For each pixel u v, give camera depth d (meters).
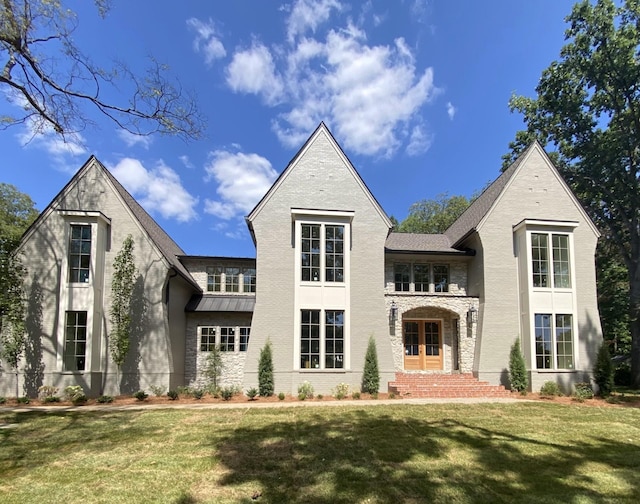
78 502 5.66
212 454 7.86
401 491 6.07
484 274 17.67
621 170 23.27
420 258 19.12
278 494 5.95
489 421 10.77
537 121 26.03
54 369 15.05
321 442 8.69
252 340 15.99
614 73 22.53
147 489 6.13
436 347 19.12
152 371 15.66
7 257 15.07
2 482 6.45
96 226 15.86
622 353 28.70
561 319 17.31
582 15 22.41
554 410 12.43
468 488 6.20
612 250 26.78
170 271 16.48
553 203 18.42
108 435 9.33
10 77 12.41
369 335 16.47
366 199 17.52
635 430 10.09
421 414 11.59
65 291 15.40
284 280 16.52
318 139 17.84
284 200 17.14
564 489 6.19
